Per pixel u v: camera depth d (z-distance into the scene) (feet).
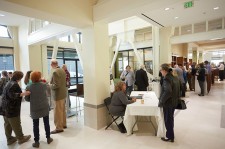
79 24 10.85
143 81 17.01
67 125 12.00
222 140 8.94
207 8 13.52
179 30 25.53
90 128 11.38
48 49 27.20
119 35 27.35
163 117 9.11
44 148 8.69
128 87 18.17
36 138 8.77
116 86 10.47
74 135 10.25
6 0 7.05
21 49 23.99
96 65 11.07
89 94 11.48
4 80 12.01
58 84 10.37
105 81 11.84
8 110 8.58
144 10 9.30
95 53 11.00
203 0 12.01
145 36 28.84
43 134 10.51
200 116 12.91
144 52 29.63
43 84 8.81
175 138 9.30
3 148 8.77
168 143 8.79
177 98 8.70
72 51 32.73
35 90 8.43
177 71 18.80
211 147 8.23
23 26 23.22
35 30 20.80
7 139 9.17
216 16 15.60
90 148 8.61
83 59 11.78
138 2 8.86
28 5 7.79
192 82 24.57
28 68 23.00
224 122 11.56
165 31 20.20
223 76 37.70
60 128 10.73
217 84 31.78
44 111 8.73
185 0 8.11
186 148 8.21
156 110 9.27
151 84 19.89
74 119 13.39
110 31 28.22
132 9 9.13
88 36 11.35
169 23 17.89
